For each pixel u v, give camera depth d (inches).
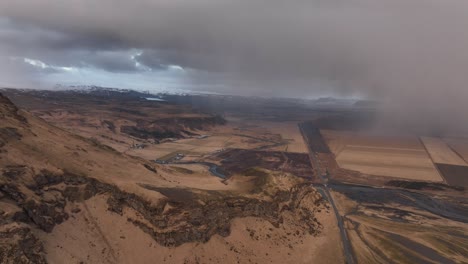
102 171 4928.6
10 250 3006.9
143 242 4254.4
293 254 5162.4
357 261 5324.8
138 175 5339.6
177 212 4601.4
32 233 3321.9
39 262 3184.1
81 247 3759.8
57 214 3892.7
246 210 5349.4
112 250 3991.1
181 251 4394.7
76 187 4318.4
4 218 3228.3
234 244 4872.0
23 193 3671.3
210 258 4517.7
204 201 4916.3
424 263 5423.2
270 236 5280.5
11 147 4293.8
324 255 5359.3
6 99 5462.6
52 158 4554.6
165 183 5364.2
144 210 4480.8
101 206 4355.3
